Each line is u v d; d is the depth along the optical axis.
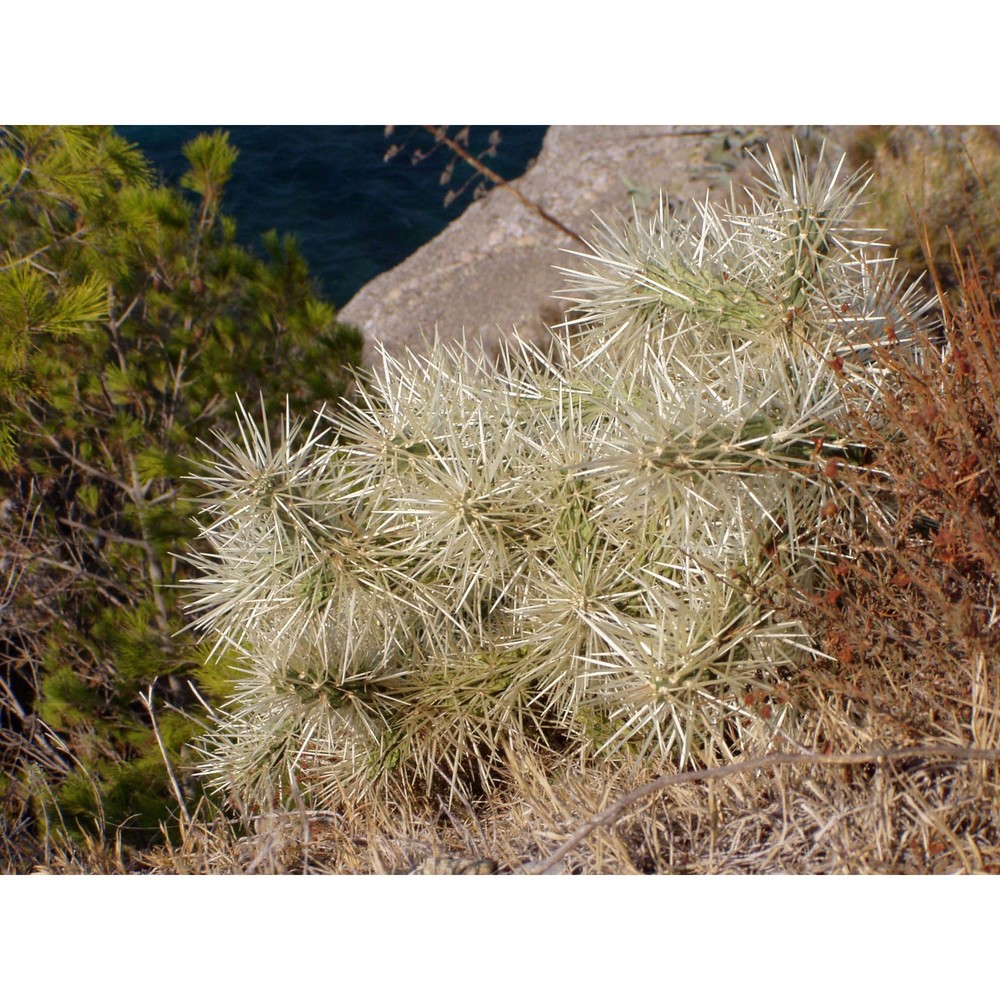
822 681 1.49
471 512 1.57
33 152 1.88
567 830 1.51
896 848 1.43
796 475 1.50
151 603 1.91
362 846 1.57
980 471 1.46
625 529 1.57
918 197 1.92
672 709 1.50
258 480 1.60
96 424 1.93
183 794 1.75
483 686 1.62
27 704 2.00
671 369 1.60
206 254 2.00
